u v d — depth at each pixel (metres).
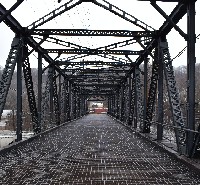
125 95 34.22
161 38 14.63
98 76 35.50
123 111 36.38
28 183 6.61
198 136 8.59
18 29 13.89
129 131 22.14
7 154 10.68
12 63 13.47
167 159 9.76
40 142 14.63
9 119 63.81
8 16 12.29
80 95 62.19
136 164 8.88
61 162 9.13
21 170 7.94
